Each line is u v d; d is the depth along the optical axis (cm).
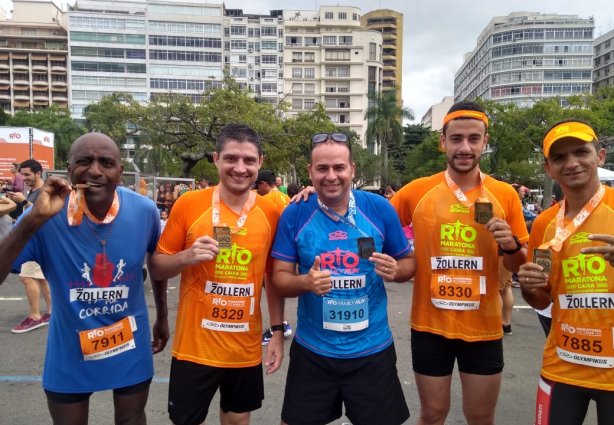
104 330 232
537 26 10819
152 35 8312
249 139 256
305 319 255
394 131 5612
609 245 202
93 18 8169
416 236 286
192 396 254
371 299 252
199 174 4038
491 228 254
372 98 5619
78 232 228
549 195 2464
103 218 234
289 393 255
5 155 1730
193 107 2052
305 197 262
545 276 219
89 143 222
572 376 221
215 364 252
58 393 228
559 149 224
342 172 243
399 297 783
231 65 9469
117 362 235
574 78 10744
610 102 3077
